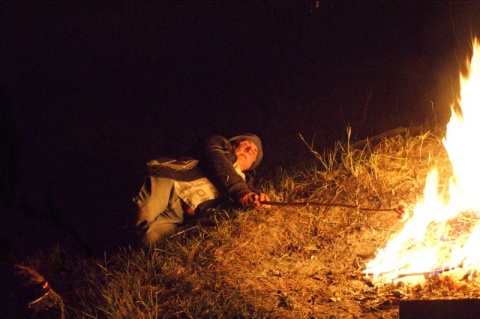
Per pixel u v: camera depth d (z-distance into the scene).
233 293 3.24
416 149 4.55
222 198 4.12
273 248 3.79
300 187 4.35
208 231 3.91
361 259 3.63
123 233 4.07
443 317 2.67
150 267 3.57
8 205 3.04
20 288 2.61
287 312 3.16
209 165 4.07
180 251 3.71
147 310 3.17
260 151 4.47
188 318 3.14
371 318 3.07
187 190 4.04
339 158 4.72
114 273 3.61
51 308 2.77
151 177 3.94
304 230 3.91
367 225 3.89
